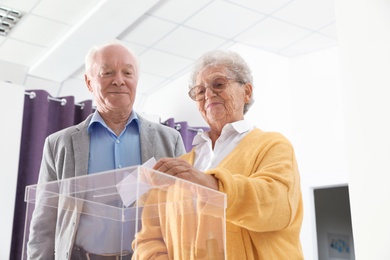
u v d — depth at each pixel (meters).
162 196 0.67
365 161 1.86
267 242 1.10
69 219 0.71
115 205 0.66
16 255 3.23
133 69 1.67
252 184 0.95
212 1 3.52
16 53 4.43
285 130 4.04
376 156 1.82
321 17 3.54
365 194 1.83
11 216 2.98
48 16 3.83
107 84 1.62
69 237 0.70
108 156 1.66
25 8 3.73
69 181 0.72
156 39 4.18
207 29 3.99
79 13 3.79
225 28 3.95
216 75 1.36
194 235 0.72
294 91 4.06
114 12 3.63
